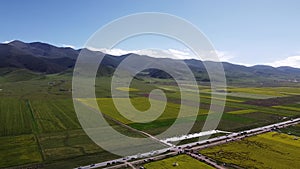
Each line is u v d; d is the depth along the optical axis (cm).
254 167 5625
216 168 5522
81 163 5769
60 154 6306
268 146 7075
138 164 5675
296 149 6850
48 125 9075
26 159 6000
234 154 6400
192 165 5644
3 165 5662
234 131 8756
